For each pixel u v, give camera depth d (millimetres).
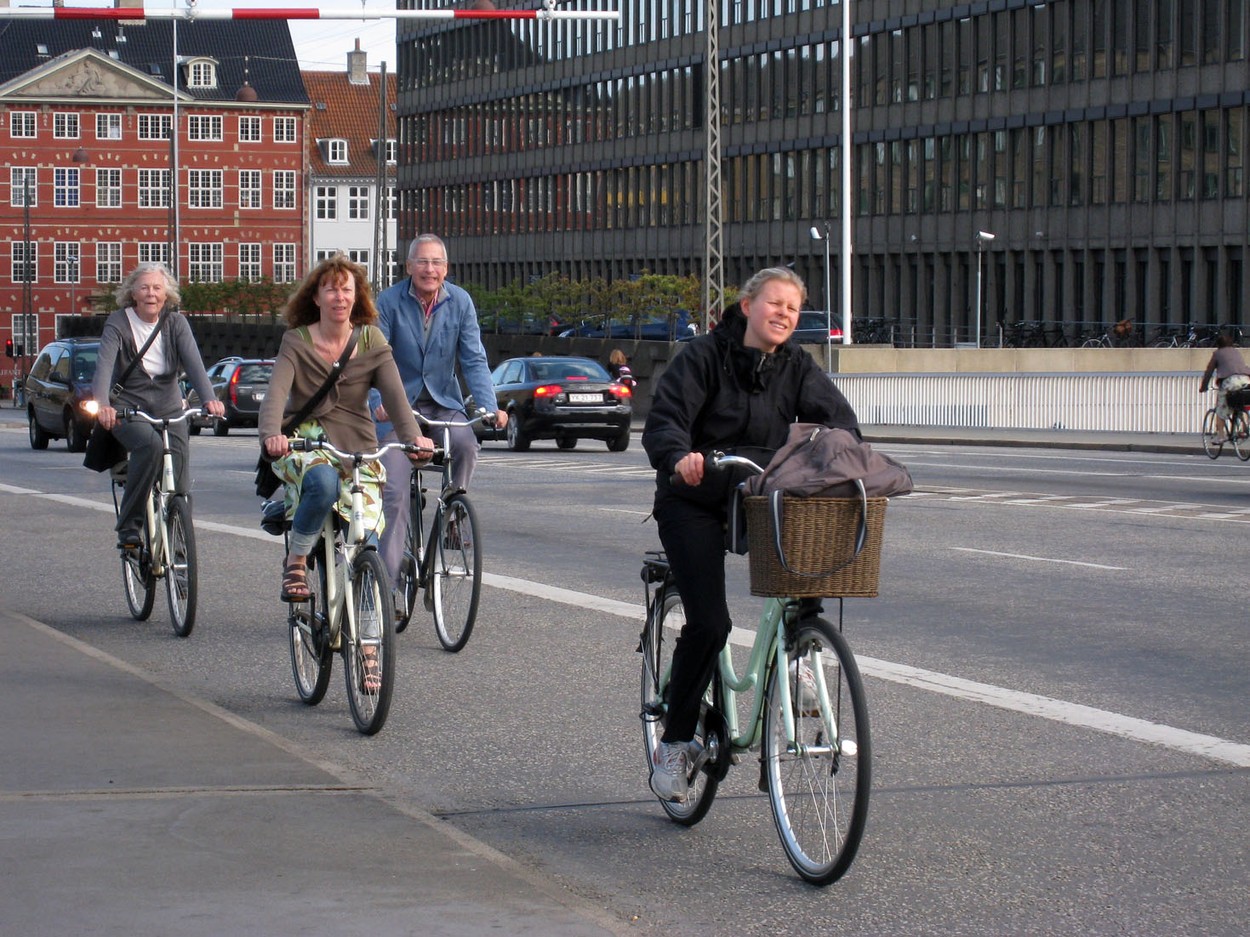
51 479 30062
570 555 18328
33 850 6848
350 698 9945
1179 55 75125
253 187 143500
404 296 12500
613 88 107500
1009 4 82188
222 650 12594
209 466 33062
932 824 7914
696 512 7516
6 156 139750
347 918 6070
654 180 104250
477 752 9359
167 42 144750
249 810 7504
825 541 6668
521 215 117438
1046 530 20656
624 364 55344
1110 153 78250
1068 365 56812
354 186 158750
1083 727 9930
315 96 162250
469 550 12227
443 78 126375
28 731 9047
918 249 87625
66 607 14758
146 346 13289
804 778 7047
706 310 54281
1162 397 47250
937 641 12820
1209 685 11141
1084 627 13453
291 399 10234
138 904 6184
